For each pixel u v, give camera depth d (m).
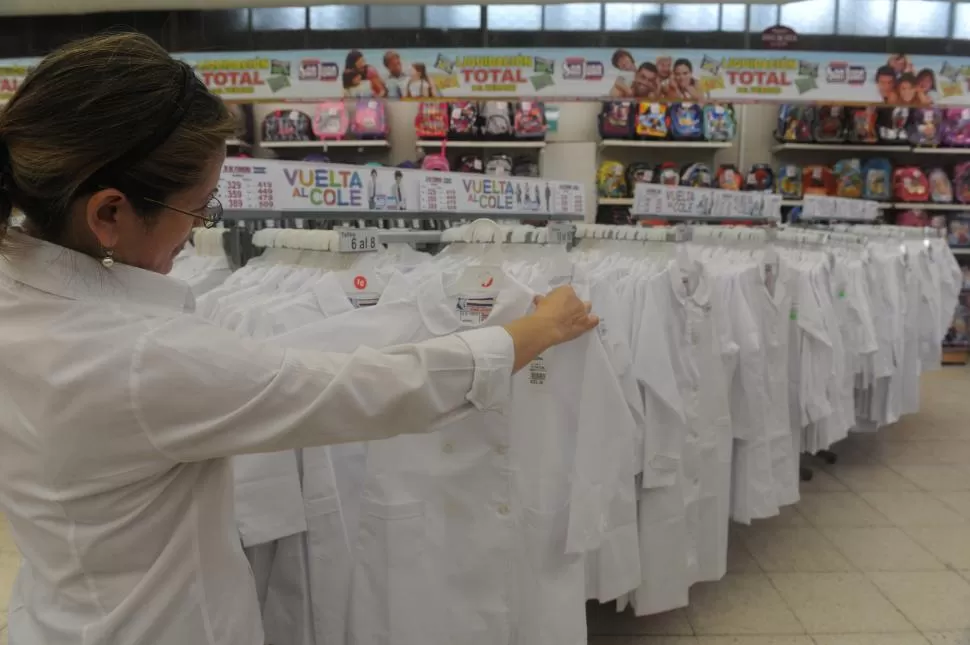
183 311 0.80
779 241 3.62
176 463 0.77
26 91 0.65
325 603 1.46
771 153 6.43
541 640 1.54
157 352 0.70
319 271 1.62
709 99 3.44
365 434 0.81
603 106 5.81
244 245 2.03
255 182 1.82
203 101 0.73
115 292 0.74
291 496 1.38
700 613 2.40
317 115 5.57
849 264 3.29
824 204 4.37
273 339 1.27
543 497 1.52
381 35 5.03
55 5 3.76
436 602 1.43
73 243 0.73
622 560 1.75
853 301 3.24
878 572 2.67
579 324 1.07
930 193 6.13
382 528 1.42
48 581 0.79
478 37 5.09
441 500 1.42
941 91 3.49
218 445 0.74
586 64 3.38
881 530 3.04
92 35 0.72
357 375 0.78
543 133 5.63
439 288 1.36
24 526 0.78
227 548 0.89
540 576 1.54
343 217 1.97
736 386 2.43
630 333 1.89
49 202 0.69
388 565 1.41
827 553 2.83
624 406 1.52
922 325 4.03
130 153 0.67
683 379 2.06
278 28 4.82
